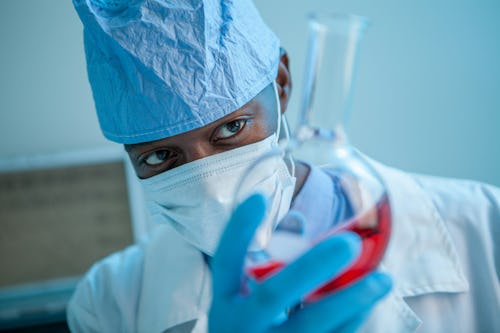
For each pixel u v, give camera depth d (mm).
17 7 992
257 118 586
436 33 1070
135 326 769
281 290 317
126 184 1183
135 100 549
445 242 660
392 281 350
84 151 1114
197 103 538
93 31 543
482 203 703
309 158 431
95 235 1213
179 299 717
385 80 1107
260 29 610
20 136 1091
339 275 375
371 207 384
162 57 529
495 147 1164
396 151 1174
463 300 643
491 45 1076
